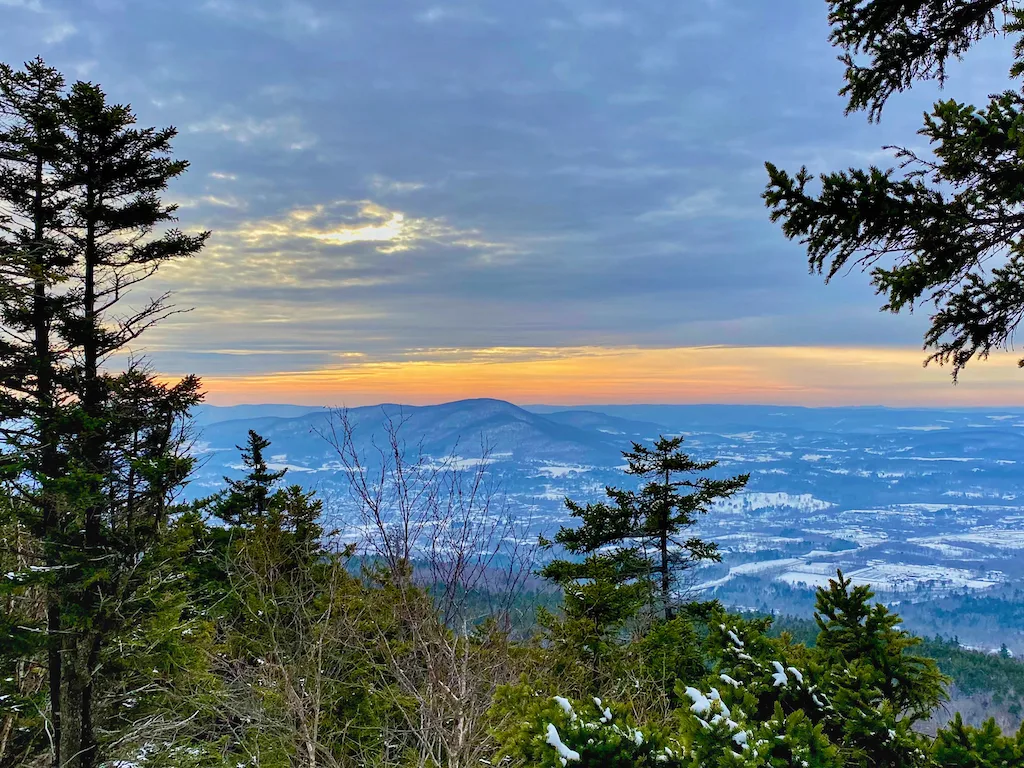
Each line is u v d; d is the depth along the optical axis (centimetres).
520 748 250
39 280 811
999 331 371
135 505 1070
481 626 539
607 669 884
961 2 392
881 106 445
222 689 892
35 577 948
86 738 984
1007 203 335
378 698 739
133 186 1191
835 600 389
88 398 1078
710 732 241
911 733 288
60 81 1124
